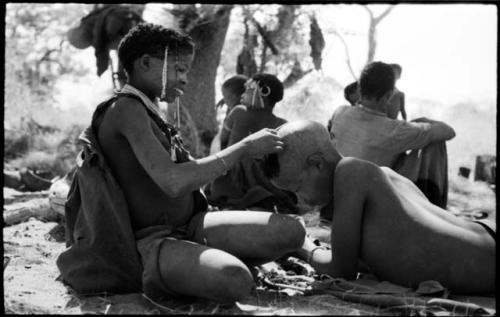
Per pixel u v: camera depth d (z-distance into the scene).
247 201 5.54
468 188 7.90
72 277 3.07
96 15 9.16
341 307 2.78
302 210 5.45
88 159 3.00
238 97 6.71
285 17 10.19
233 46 14.27
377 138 5.04
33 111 15.88
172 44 3.07
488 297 3.02
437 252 2.96
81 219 3.13
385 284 3.05
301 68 10.82
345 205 3.03
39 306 2.86
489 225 3.08
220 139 5.91
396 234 3.00
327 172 3.14
